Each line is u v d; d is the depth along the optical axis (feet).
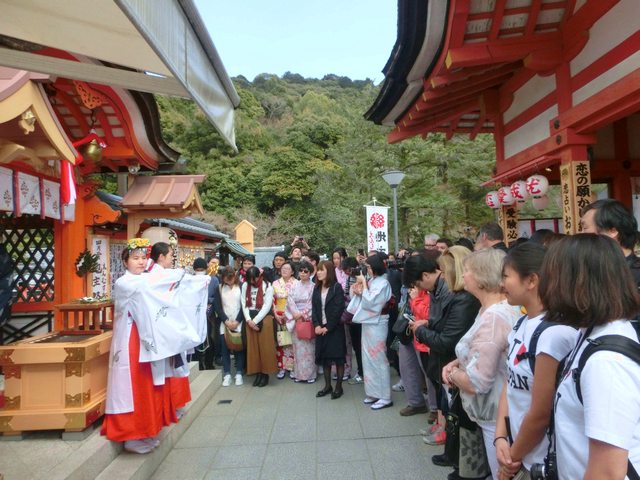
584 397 3.58
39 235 17.95
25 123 9.21
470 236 54.39
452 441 8.22
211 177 97.30
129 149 18.16
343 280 20.94
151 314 10.14
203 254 40.24
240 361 18.61
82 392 10.13
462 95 17.56
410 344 13.85
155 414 10.51
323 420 13.85
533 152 15.99
